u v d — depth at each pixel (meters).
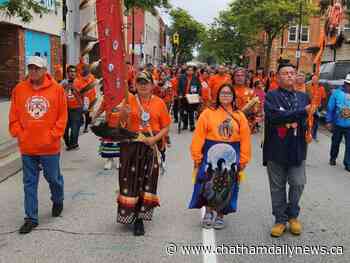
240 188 7.85
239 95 10.88
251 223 6.02
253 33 43.56
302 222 6.12
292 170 5.52
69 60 27.77
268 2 39.62
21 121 5.61
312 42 53.03
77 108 10.95
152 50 75.94
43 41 23.88
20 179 8.20
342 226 5.99
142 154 5.51
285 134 5.37
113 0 5.52
